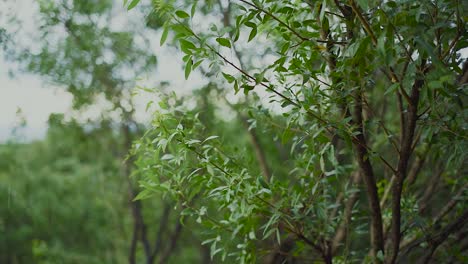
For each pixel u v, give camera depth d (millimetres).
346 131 1799
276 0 1670
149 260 7309
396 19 1503
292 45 1836
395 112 3385
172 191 2209
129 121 6027
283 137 1812
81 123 6074
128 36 4973
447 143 1953
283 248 2980
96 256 9906
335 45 1828
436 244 2320
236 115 5125
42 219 10484
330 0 1707
